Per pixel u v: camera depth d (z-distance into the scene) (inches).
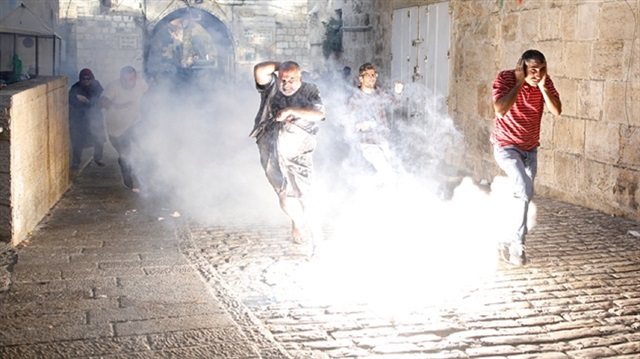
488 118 464.1
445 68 533.3
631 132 335.9
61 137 399.5
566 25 382.9
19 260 260.1
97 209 361.7
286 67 262.1
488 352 183.3
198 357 176.6
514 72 262.8
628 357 180.4
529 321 205.5
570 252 279.6
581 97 372.2
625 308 216.1
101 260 263.7
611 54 347.6
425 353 182.9
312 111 259.8
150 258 268.4
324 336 193.3
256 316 207.9
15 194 281.0
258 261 267.3
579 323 203.8
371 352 183.0
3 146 273.3
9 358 173.9
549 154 402.3
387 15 671.8
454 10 516.4
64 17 1188.5
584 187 372.2
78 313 205.9
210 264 262.4
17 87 315.0
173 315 205.5
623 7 338.3
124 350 180.2
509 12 440.1
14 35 652.1
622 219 338.6
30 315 203.6
